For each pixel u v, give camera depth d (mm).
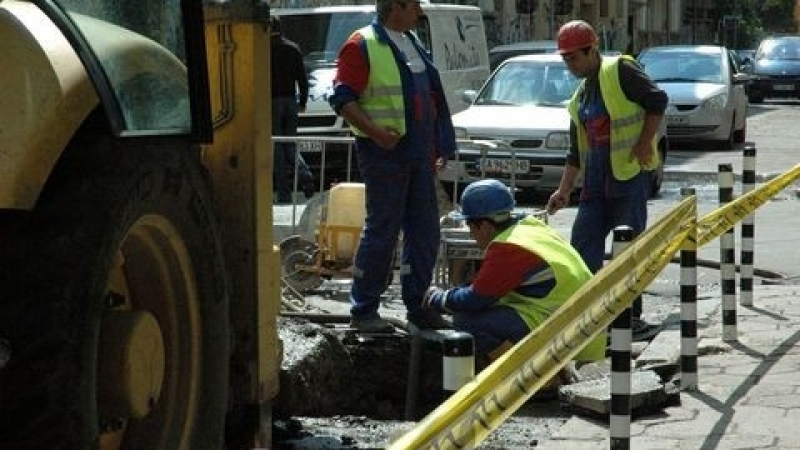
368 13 61031
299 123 57281
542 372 12406
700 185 61719
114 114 13539
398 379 25906
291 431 22172
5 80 12758
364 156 25141
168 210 14625
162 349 14625
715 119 79625
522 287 23750
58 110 12922
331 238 31469
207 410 15625
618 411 17406
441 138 26016
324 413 24484
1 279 12984
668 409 21375
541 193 55188
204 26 16094
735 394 22266
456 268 29891
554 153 52344
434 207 25625
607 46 151750
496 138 52781
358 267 25703
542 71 56750
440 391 25734
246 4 17109
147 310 14930
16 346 12789
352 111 24641
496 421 11266
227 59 17281
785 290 32312
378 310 28984
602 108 27953
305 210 32812
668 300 33656
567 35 28047
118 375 13797
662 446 19344
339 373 25219
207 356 15586
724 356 25016
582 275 23859
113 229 13398
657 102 27656
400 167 25062
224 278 15953
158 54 14609
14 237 13094
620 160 27906
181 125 14969
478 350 23641
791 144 86250
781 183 27125
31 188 12844
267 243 17688
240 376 17406
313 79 57969
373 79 24703
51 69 12984
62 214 13172
